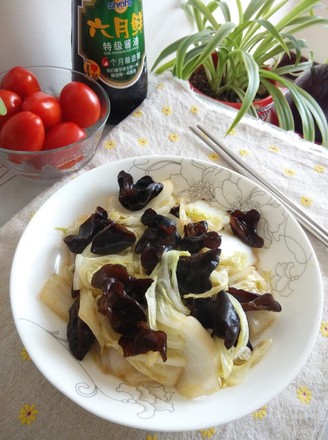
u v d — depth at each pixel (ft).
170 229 0.90
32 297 0.82
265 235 0.99
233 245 0.97
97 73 1.22
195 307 0.83
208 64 1.81
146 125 1.32
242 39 1.80
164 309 0.81
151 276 0.85
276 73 1.91
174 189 1.09
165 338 0.74
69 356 0.76
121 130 1.30
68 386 0.69
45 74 1.26
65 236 0.94
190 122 1.35
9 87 1.13
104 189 1.03
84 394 0.69
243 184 1.04
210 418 0.67
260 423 0.80
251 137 1.33
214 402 0.72
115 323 0.76
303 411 0.82
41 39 1.27
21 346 0.87
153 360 0.75
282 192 1.18
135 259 0.90
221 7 1.75
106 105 1.19
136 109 1.35
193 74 1.96
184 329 0.78
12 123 1.02
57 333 0.79
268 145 1.31
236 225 0.99
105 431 0.78
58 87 1.30
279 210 0.98
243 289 0.89
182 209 0.99
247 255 0.97
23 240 0.86
